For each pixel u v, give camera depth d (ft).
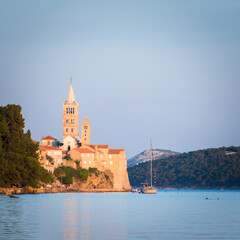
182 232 331.57
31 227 342.23
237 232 333.01
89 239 296.92
